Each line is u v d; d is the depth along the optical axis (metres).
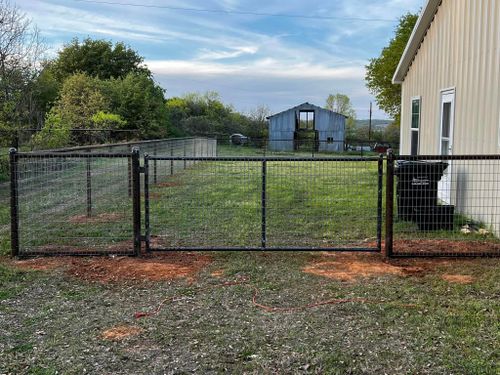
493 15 6.56
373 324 3.51
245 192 10.33
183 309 3.83
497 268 4.85
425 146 9.58
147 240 5.38
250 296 4.11
